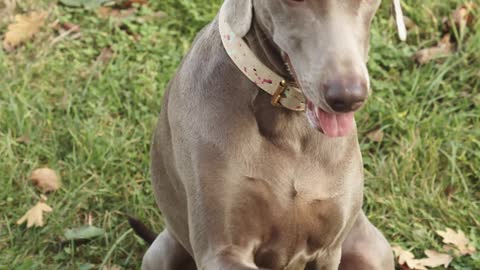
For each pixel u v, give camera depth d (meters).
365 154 6.29
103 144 6.27
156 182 4.95
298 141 4.29
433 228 5.84
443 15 7.25
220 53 4.31
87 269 5.55
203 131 4.30
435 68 6.85
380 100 6.55
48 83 6.80
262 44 4.09
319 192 4.35
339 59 3.64
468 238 5.75
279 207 4.34
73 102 6.65
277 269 4.57
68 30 7.23
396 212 5.91
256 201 4.32
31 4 7.43
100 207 5.96
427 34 7.14
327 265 4.71
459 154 6.29
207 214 4.33
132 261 5.68
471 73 6.78
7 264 5.55
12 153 6.20
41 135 6.38
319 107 3.68
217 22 4.42
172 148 4.62
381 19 7.20
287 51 3.89
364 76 3.63
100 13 7.36
